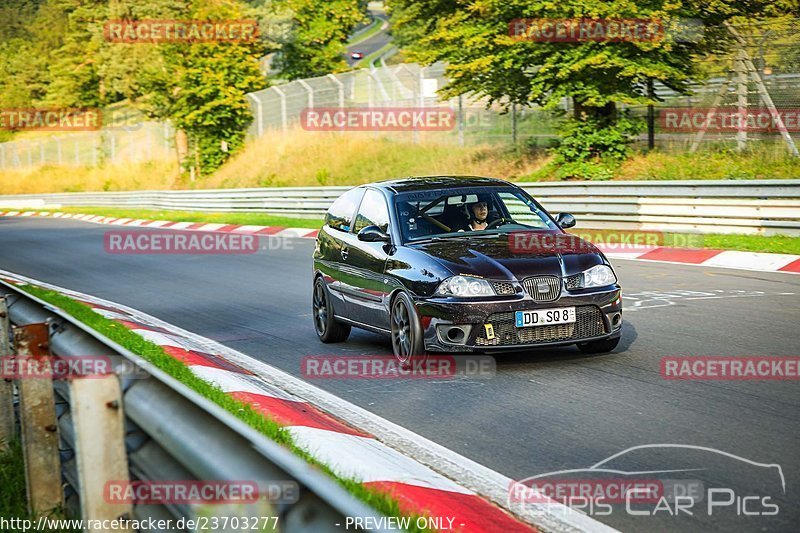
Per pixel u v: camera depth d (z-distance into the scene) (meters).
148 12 90.31
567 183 35.06
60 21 176.12
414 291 14.45
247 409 11.77
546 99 40.59
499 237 15.45
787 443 9.98
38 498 8.15
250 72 84.06
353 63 131.38
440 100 44.09
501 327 13.91
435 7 43.25
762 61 39.09
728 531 7.64
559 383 13.37
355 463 9.67
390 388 13.85
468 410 12.25
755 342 15.44
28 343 8.18
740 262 25.77
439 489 9.02
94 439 5.99
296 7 103.88
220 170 82.75
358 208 17.50
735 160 38.03
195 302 25.62
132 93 122.25
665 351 15.13
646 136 46.12
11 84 162.75
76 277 34.00
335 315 17.77
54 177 118.56
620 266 27.06
